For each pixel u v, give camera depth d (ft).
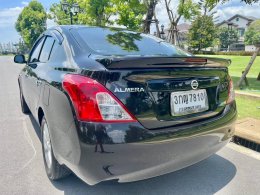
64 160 7.96
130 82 6.97
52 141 8.59
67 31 10.16
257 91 23.82
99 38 9.77
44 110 9.27
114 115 6.81
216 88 8.70
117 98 6.85
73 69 7.77
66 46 9.34
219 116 8.70
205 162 11.03
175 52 10.39
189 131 7.64
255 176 9.94
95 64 7.25
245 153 11.93
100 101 6.80
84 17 63.72
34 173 10.16
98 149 6.74
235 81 30.45
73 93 7.13
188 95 7.89
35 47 13.64
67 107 7.34
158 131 7.21
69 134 7.34
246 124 14.02
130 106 6.94
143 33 11.88
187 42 157.79
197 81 8.04
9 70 57.77
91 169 6.95
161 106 7.37
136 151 6.91
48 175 9.68
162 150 7.22
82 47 8.86
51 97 8.45
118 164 6.85
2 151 12.25
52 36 11.15
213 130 8.24
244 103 19.10
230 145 12.82
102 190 8.98
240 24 269.23
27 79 13.33
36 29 194.29
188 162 8.02
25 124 16.28
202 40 148.97
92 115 6.80
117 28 11.60
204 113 8.30
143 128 7.03
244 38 226.79
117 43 9.69
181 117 7.74
